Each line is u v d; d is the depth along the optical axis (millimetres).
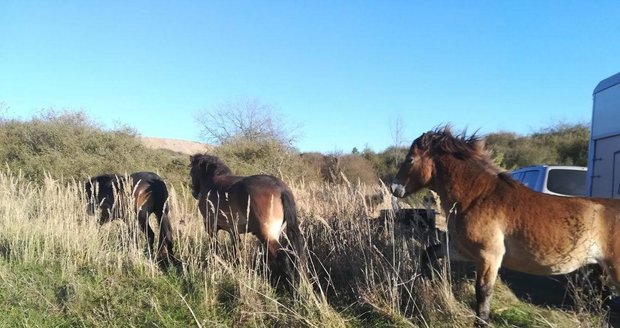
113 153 16516
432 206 7469
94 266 6910
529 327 4922
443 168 5285
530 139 28750
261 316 5324
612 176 6594
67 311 5621
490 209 4875
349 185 7715
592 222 4527
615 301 5504
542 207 4699
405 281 5449
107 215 8664
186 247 7160
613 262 4492
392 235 5848
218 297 5863
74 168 15562
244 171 17500
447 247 5332
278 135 22938
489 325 4758
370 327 5055
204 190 7223
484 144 5359
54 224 8133
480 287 4891
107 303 5727
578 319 4766
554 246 4590
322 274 6406
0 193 10266
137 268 6734
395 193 5660
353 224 6656
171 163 17047
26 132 16984
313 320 5051
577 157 26219
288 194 6328
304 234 7090
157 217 8352
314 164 20172
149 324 5254
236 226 6539
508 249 4828
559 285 6668
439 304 5207
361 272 5980
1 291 6023
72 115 17766
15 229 8078
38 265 6953
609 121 6695
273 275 6250
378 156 28297
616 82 6543
